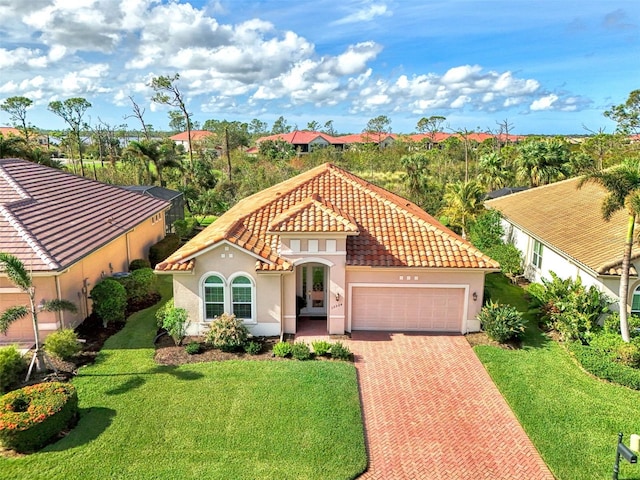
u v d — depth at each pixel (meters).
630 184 17.89
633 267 19.69
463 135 71.94
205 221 47.06
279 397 15.61
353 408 15.09
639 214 17.31
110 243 24.47
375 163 65.56
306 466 12.55
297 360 18.30
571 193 31.23
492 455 13.32
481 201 35.28
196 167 56.47
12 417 12.74
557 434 14.07
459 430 14.41
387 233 22.00
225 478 12.03
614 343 18.31
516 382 16.84
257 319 20.23
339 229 19.44
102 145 94.62
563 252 23.02
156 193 40.53
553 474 12.57
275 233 19.53
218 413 14.70
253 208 25.02
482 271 20.41
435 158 68.56
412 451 13.45
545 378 17.16
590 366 17.47
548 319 21.41
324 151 71.94
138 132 116.62
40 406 13.30
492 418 15.02
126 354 18.58
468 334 20.97
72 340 17.30
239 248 19.38
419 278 20.66
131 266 28.12
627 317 19.83
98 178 59.97
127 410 14.78
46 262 18.39
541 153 47.22
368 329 21.38
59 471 12.10
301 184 25.64
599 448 13.50
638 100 57.09
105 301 20.69
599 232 23.39
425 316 21.23
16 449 12.78
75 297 20.94
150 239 33.53
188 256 19.48
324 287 22.58
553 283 22.22
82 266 21.66
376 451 13.43
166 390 15.94
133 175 60.59
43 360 16.64
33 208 22.08
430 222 25.62
